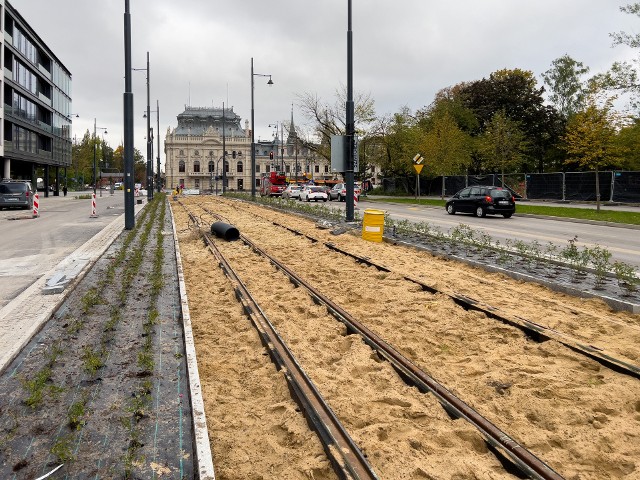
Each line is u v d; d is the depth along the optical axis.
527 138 56.97
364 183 62.81
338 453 3.86
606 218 23.66
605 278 9.63
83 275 9.87
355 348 6.28
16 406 4.43
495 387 5.12
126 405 4.44
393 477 3.60
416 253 13.60
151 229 19.59
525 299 8.46
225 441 4.11
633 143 36.94
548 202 38.06
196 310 8.02
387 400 4.86
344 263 12.18
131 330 6.61
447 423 4.43
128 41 19.48
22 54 49.34
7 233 18.80
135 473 3.46
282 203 33.84
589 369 5.57
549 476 3.54
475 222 24.02
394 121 53.78
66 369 5.30
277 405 4.75
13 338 6.07
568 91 62.25
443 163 41.44
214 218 25.69
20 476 3.41
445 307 7.93
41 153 57.22
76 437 3.91
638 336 6.42
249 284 9.94
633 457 3.85
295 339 6.59
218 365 5.79
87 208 35.53
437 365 5.81
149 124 46.50
